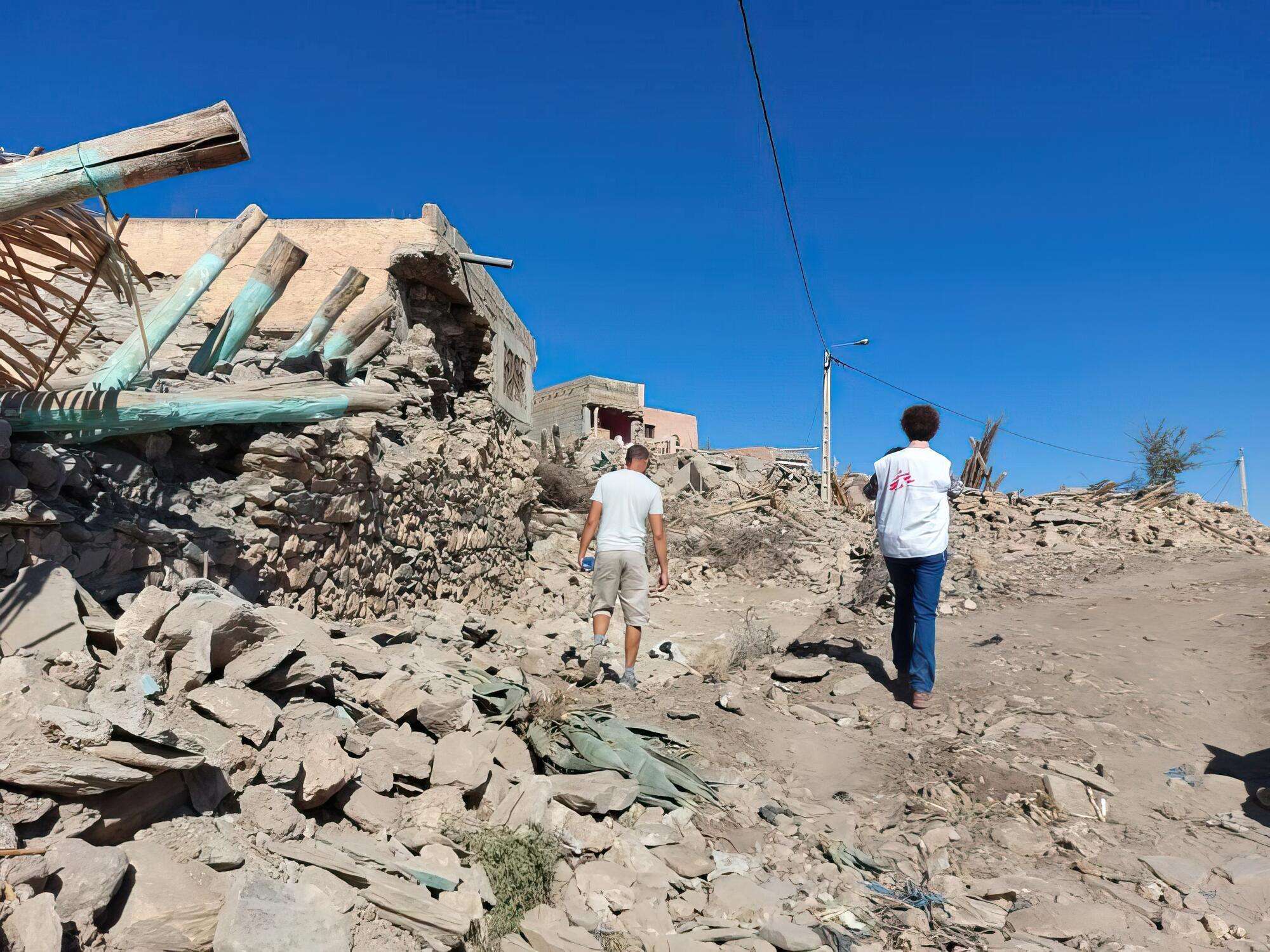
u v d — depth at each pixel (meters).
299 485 4.72
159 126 2.65
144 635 2.63
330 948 2.03
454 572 8.20
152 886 1.97
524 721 4.11
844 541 14.66
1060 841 3.57
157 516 3.68
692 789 3.84
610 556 5.59
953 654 6.53
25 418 3.32
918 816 3.83
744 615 9.53
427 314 9.41
